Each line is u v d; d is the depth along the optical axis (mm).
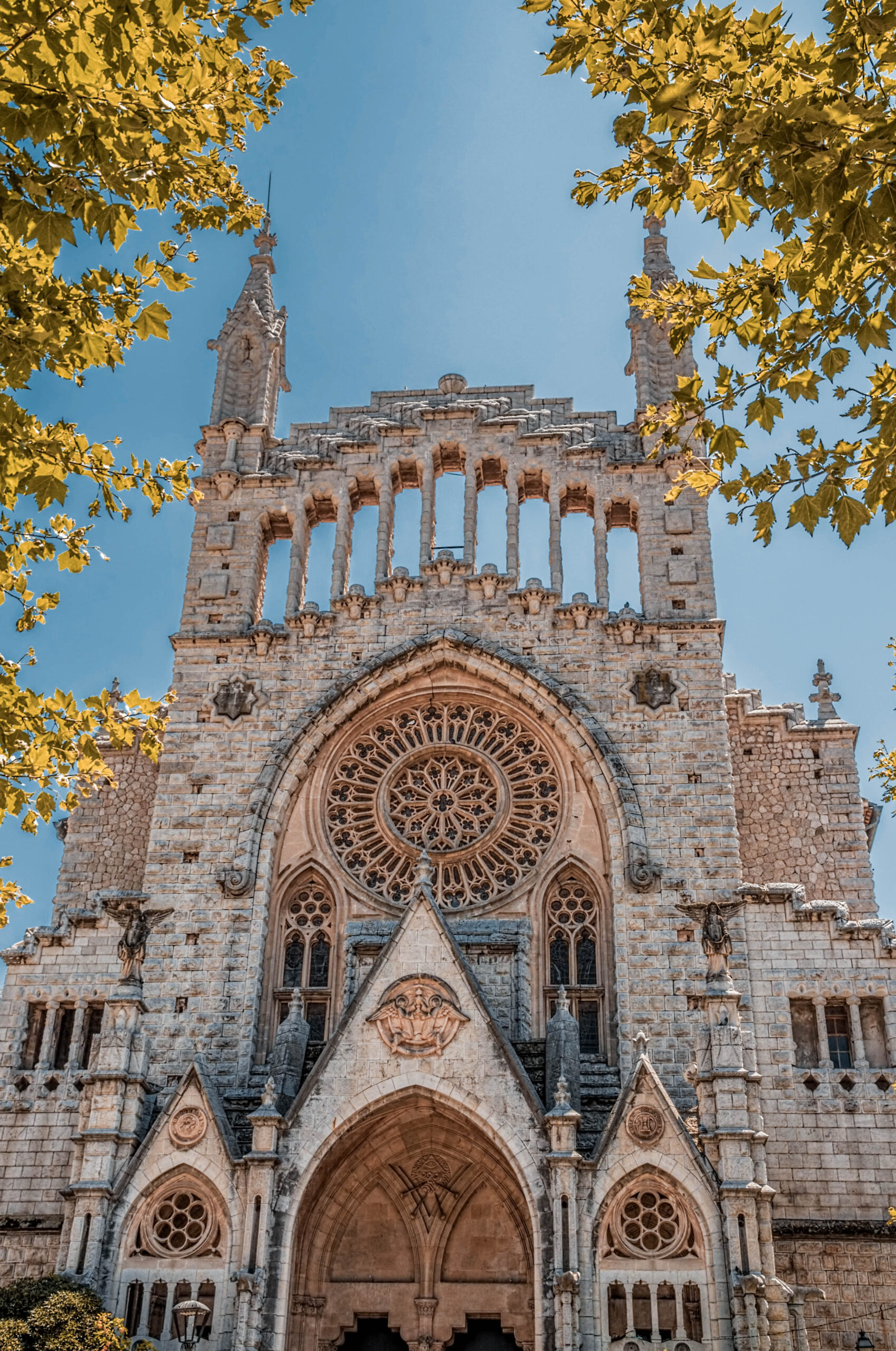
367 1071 36312
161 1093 38906
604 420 53875
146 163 21078
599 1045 42156
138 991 38000
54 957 44594
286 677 48938
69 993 43969
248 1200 34562
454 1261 38406
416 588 50188
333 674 48844
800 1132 39375
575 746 46312
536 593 49250
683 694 47000
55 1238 40125
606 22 21078
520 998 41812
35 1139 41625
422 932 38125
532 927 43844
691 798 45000
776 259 22031
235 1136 37406
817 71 19641
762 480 22422
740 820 49125
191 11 21406
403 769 47562
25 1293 32500
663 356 54594
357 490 53375
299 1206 34938
